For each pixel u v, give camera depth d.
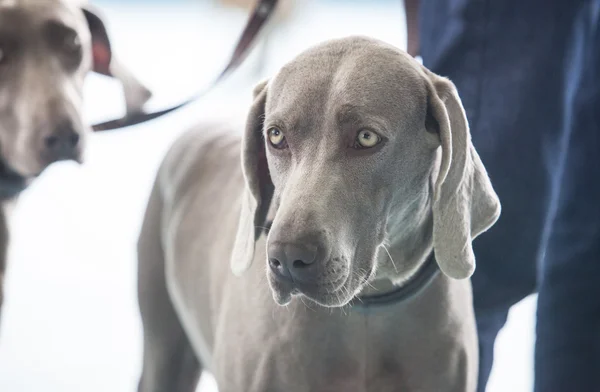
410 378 2.27
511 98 2.83
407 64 2.10
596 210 2.53
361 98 2.01
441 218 2.10
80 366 3.84
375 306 2.21
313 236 1.92
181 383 3.11
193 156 3.02
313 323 2.23
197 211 2.87
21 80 3.10
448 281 2.25
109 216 5.43
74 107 3.13
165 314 3.05
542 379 2.56
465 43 2.88
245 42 3.14
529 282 2.92
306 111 2.03
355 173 2.02
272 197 2.30
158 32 8.37
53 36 3.16
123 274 4.71
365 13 8.60
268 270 2.02
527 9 2.81
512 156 2.85
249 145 2.23
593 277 2.52
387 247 2.16
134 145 6.32
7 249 3.18
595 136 2.54
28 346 3.96
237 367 2.36
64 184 5.88
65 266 4.75
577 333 2.52
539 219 2.88
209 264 2.68
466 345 2.28
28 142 3.06
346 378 2.28
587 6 2.80
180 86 6.96
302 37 7.32
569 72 2.81
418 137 2.09
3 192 3.17
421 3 3.03
